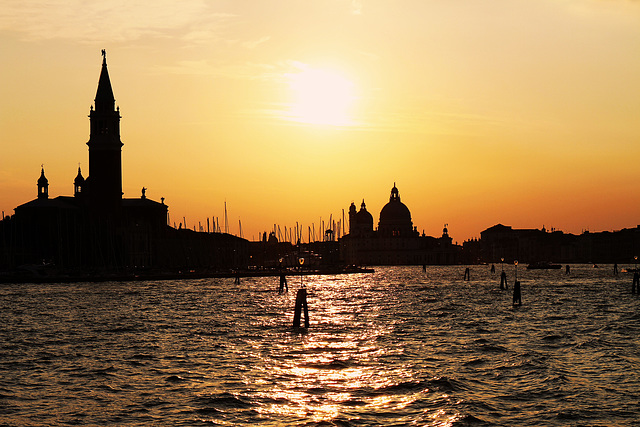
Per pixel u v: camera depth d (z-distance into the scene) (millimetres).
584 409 54156
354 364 71062
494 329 99125
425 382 62000
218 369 68688
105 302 149750
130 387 61312
